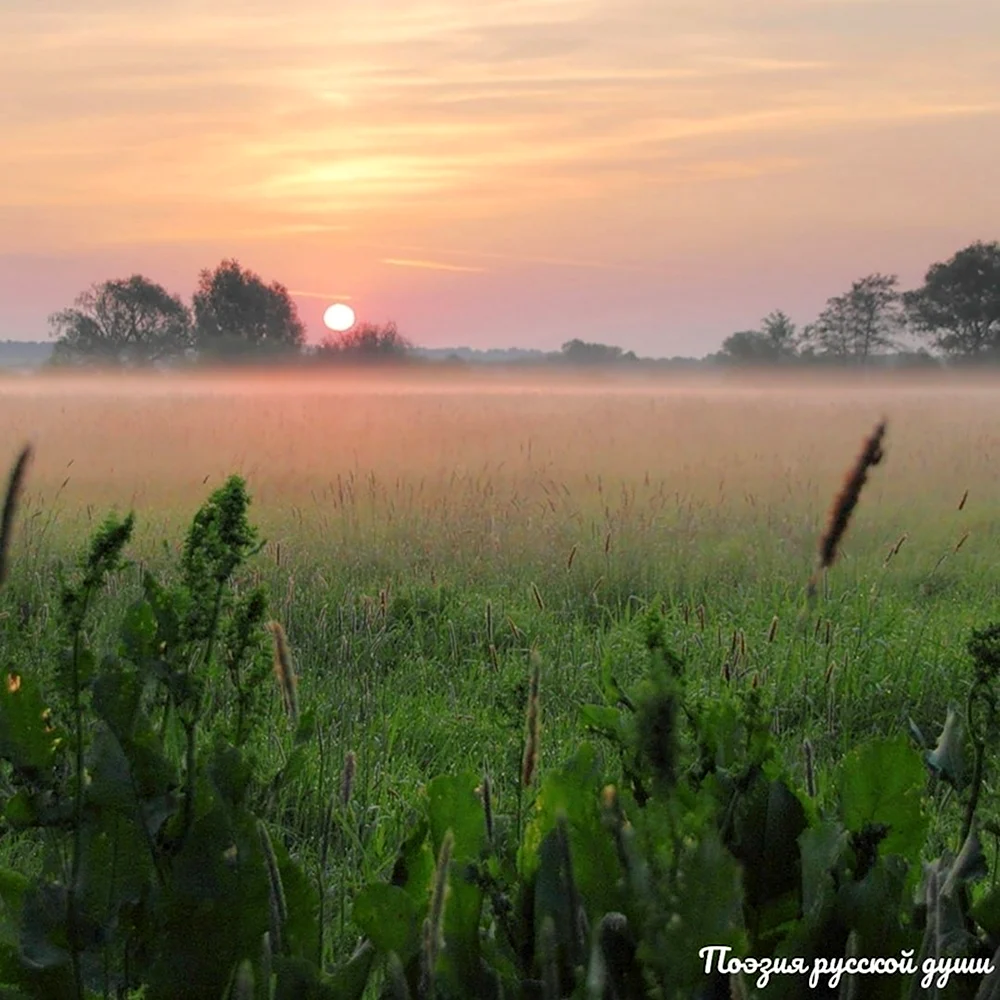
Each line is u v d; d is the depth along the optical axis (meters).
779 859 2.02
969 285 108.19
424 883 2.03
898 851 2.05
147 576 1.93
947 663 6.77
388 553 9.69
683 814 1.75
